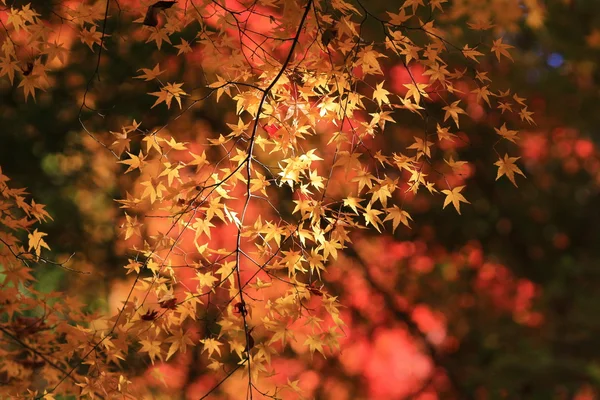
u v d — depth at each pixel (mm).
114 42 8344
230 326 3611
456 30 8141
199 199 3426
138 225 3592
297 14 3260
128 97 9055
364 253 11484
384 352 12172
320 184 3500
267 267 3541
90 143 9312
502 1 8305
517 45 11789
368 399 11961
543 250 12945
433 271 12109
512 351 12039
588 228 13188
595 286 12734
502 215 12453
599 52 11656
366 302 11875
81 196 10031
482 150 11156
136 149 9164
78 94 8992
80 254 9969
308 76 3408
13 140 9555
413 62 9445
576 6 11367
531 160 12523
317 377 11430
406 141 10172
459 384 12148
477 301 12586
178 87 3477
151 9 3314
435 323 12523
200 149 9023
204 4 3359
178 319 3672
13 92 9414
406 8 8984
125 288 10117
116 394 3854
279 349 10906
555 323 12367
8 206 3699
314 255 3525
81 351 4008
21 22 3477
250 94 3439
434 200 11344
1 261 3658
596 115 11984
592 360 11836
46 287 9828
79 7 3535
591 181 13000
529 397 11266
